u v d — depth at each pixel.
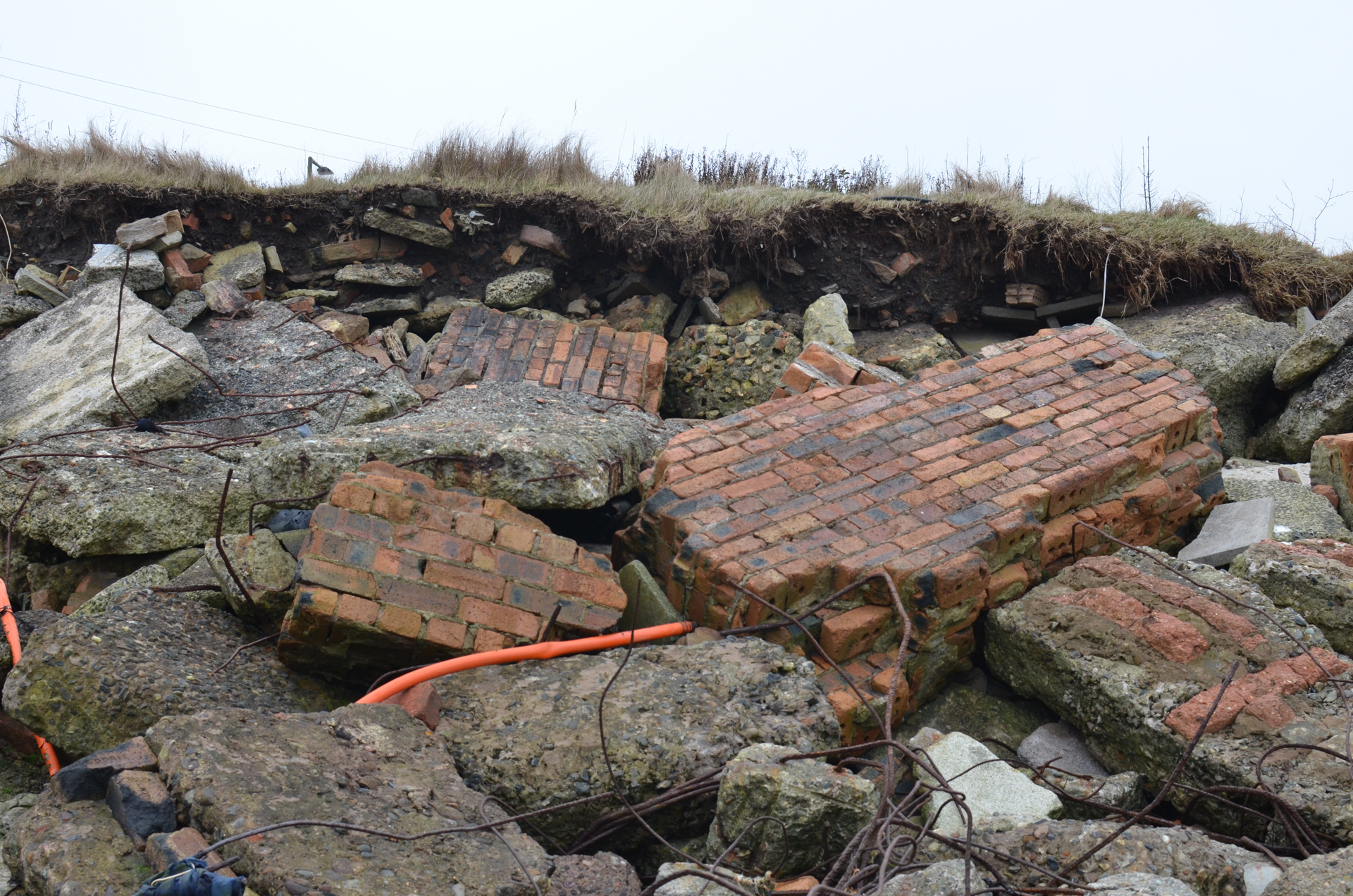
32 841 2.49
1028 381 5.37
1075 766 3.84
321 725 2.96
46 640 3.26
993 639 4.20
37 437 5.12
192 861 2.25
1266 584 4.34
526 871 2.51
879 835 2.71
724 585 4.04
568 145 9.23
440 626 3.53
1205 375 6.88
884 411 5.09
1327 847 3.08
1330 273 8.00
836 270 8.32
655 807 3.03
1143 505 4.80
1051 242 8.04
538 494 4.41
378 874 2.36
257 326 7.04
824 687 3.83
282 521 4.43
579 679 3.49
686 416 7.54
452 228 8.10
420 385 6.50
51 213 7.95
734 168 10.74
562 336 7.10
